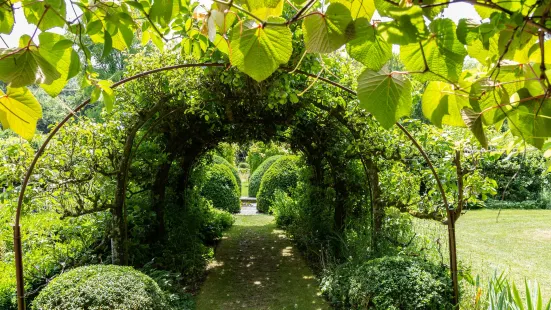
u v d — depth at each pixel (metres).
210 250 6.20
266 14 0.63
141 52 4.25
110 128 4.06
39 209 3.98
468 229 8.08
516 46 0.61
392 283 3.32
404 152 3.88
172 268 4.75
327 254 4.86
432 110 0.75
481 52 0.67
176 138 5.31
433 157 3.84
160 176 5.18
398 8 0.52
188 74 3.92
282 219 8.46
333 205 5.74
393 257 3.72
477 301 3.11
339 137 5.32
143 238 4.88
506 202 10.86
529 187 11.16
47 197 3.83
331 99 4.08
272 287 4.66
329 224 5.67
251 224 9.06
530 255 6.03
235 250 6.52
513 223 8.62
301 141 6.19
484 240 7.09
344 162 5.38
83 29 0.77
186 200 6.37
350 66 4.10
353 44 0.56
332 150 5.42
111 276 3.17
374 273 3.53
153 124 4.37
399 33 0.54
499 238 7.25
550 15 0.52
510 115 0.70
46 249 4.11
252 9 0.62
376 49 0.56
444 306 3.16
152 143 4.81
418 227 5.12
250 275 5.16
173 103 4.36
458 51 0.56
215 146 6.74
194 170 6.90
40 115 0.72
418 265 3.53
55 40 0.60
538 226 8.28
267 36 0.59
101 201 4.01
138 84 4.21
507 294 2.83
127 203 4.67
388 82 0.59
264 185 11.09
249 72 0.61
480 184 3.30
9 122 0.72
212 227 7.18
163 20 0.89
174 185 6.08
